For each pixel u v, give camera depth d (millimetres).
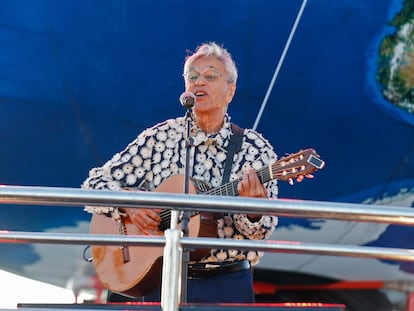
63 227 18000
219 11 19047
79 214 18047
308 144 18953
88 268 17766
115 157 12172
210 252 11148
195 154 11734
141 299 12891
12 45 18484
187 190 10734
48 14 18609
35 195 7961
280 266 18094
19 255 17656
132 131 18656
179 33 18953
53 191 7973
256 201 7992
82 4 18734
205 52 11906
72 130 18500
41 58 18531
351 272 18016
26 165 18312
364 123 18938
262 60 19016
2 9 18500
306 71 19016
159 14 18953
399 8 19094
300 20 19078
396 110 18938
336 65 19047
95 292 17719
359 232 18203
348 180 18797
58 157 18406
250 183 10586
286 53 19031
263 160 11719
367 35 19125
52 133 18438
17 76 18422
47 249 17734
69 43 18641
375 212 8008
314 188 18766
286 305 8148
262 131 18953
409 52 19078
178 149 11984
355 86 19016
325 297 18062
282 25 19031
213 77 11773
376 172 18828
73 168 18438
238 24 19031
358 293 18016
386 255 8375
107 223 12211
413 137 18891
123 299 13047
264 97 18953
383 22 19125
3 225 17875
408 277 17812
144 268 11336
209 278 11312
